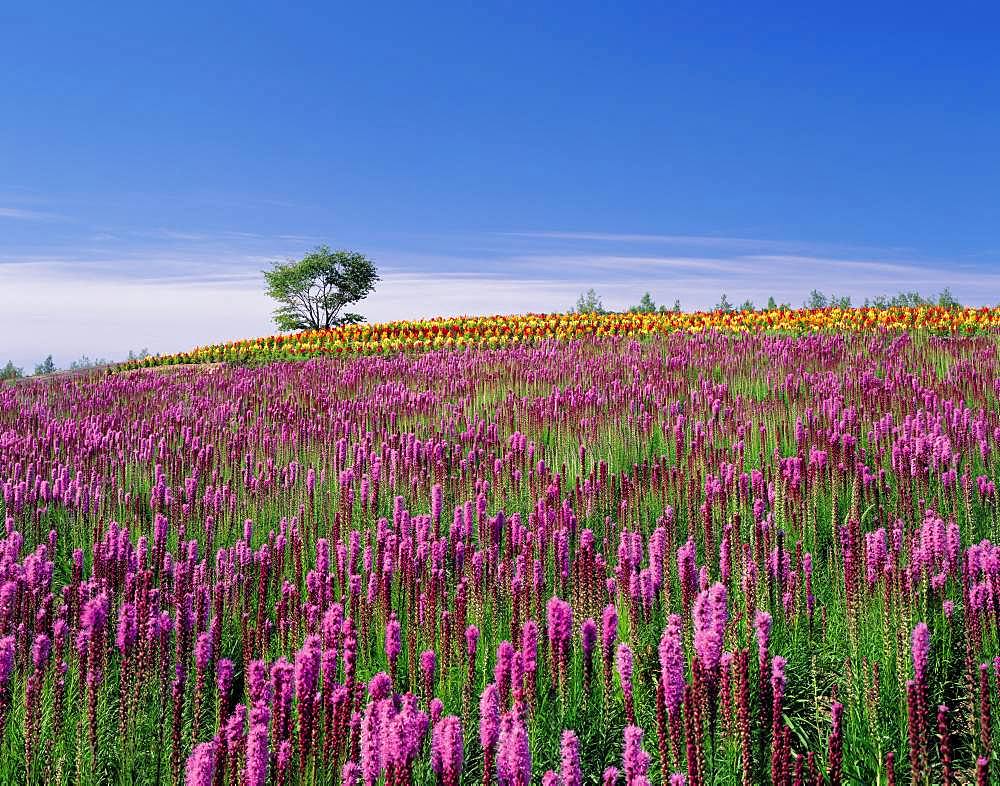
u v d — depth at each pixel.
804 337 19.06
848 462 7.06
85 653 3.82
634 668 3.92
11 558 5.02
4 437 10.84
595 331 25.30
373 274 66.06
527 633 3.55
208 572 5.64
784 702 3.99
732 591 4.72
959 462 7.35
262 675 2.96
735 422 9.17
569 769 2.60
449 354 21.05
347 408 12.65
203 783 2.58
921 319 21.78
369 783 2.65
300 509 7.04
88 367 29.41
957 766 3.57
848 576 4.37
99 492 7.70
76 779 3.55
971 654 3.98
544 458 8.91
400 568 5.07
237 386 17.27
